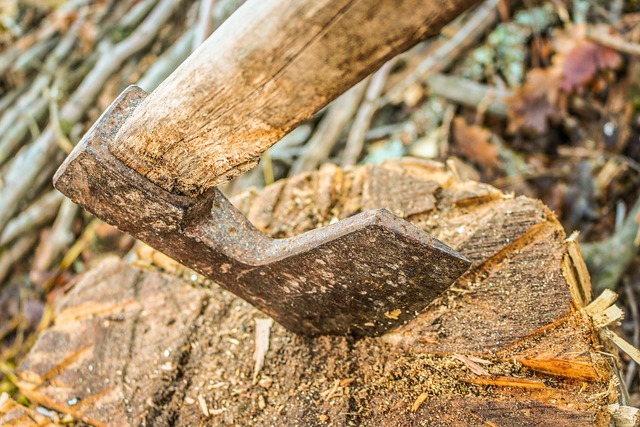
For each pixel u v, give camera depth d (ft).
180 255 1.50
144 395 1.65
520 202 1.69
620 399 1.54
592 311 1.55
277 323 1.72
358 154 2.73
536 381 1.51
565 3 2.86
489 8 2.89
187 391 1.66
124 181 1.37
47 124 2.98
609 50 2.56
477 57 2.85
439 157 2.52
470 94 2.73
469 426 1.50
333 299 1.53
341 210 1.84
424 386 1.56
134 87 1.42
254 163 1.36
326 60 1.16
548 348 1.52
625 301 2.23
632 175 2.42
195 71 1.25
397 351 1.61
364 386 1.59
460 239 1.67
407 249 1.39
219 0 2.96
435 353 1.59
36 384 1.70
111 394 1.67
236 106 1.25
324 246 1.41
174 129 1.31
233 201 1.93
